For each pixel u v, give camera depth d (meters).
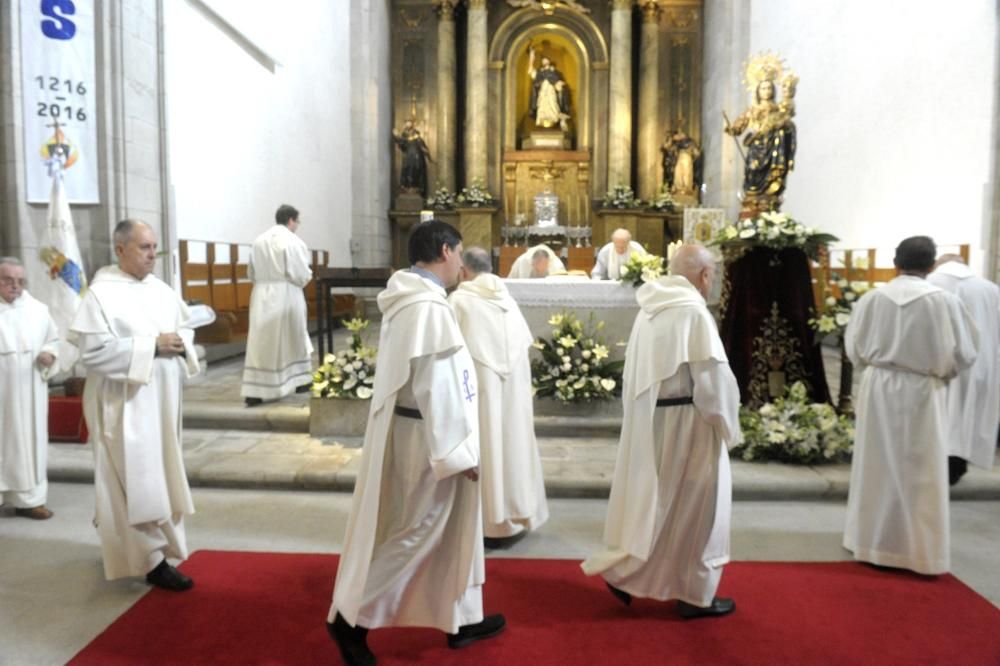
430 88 15.93
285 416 6.07
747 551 3.95
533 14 15.66
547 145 15.77
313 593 3.37
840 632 3.03
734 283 5.77
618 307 6.29
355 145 14.15
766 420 5.29
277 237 6.41
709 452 3.04
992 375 4.86
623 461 3.25
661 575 3.14
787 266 5.66
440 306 2.58
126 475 3.23
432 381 2.51
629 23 15.16
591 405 6.13
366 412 5.86
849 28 9.41
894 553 3.62
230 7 8.63
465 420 2.54
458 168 16.17
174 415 3.48
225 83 8.63
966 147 6.89
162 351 3.30
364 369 5.86
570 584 3.50
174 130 7.48
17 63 6.08
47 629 3.06
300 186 11.27
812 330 5.68
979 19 6.66
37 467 4.36
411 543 2.68
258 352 6.34
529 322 6.37
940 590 3.44
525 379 4.00
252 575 3.56
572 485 4.82
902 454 3.58
